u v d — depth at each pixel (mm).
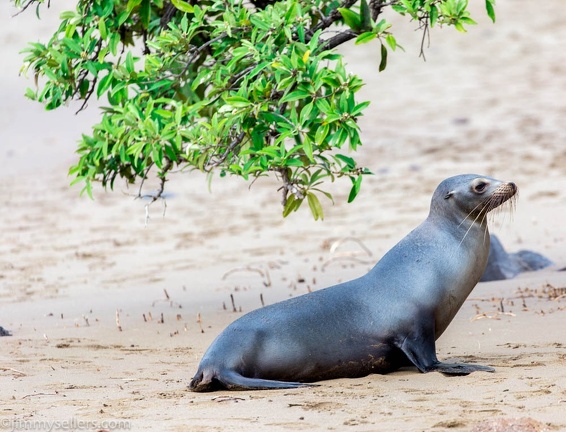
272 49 32500
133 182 38375
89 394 26500
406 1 32969
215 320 38875
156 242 62844
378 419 22141
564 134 91125
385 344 27641
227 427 22000
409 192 73812
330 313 27609
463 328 34062
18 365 31141
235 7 34500
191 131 33188
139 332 37094
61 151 99062
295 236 61906
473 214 28453
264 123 32656
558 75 120062
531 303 37500
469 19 33375
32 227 70188
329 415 22734
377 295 27922
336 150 91000
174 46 34031
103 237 65500
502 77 121625
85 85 35844
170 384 27922
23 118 111500
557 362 27734
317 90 30984
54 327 39094
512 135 92562
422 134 96375
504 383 25172
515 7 159750
